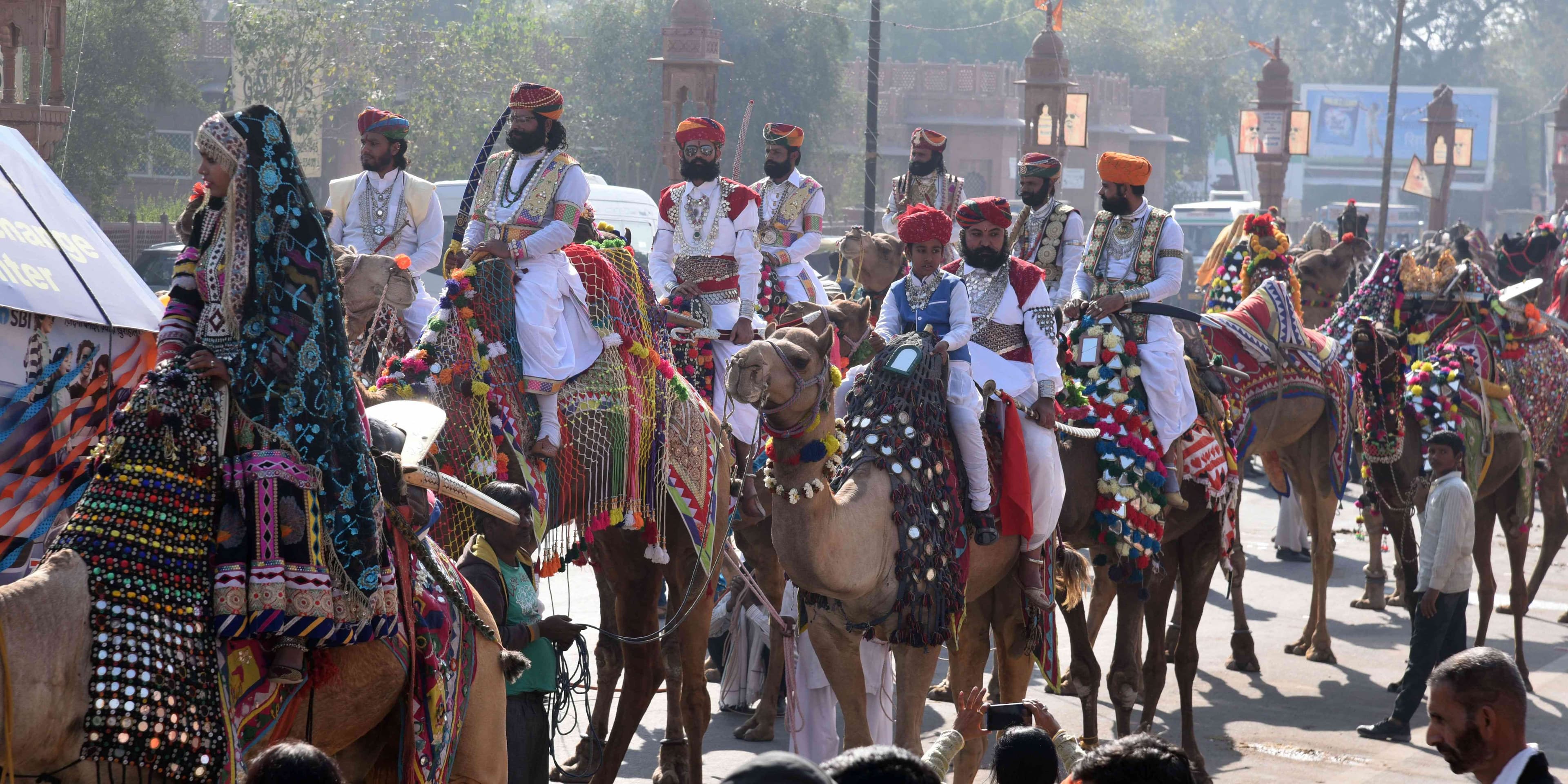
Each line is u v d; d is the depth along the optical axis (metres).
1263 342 14.26
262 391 5.73
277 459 5.74
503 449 8.59
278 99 44.31
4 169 8.95
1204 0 123.12
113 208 42.78
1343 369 15.07
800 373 7.64
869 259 14.39
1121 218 11.12
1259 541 20.33
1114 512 10.30
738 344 12.41
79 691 5.16
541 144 9.40
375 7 49.06
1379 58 117.56
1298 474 14.73
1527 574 18.64
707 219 12.90
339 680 6.07
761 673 11.70
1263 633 15.14
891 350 8.70
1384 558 19.45
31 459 8.55
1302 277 19.52
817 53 55.38
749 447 12.30
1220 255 17.34
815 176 58.44
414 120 47.72
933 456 8.48
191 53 47.81
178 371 5.61
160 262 29.64
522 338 8.82
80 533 5.43
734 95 54.28
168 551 5.50
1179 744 11.05
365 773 6.76
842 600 8.21
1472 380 14.05
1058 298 12.41
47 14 18.08
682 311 12.50
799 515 7.80
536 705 7.85
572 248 9.34
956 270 9.86
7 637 4.97
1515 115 111.88
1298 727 11.84
